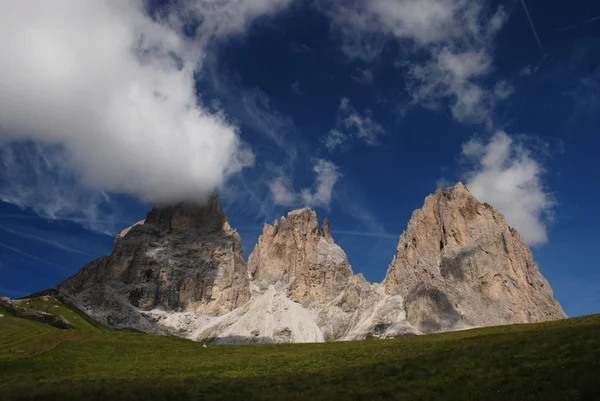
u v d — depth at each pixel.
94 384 56.66
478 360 49.47
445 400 39.06
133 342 103.12
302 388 50.84
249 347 102.50
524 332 68.81
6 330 113.06
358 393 45.16
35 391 51.31
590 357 41.59
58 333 107.62
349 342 102.62
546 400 34.22
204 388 53.34
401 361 56.34
